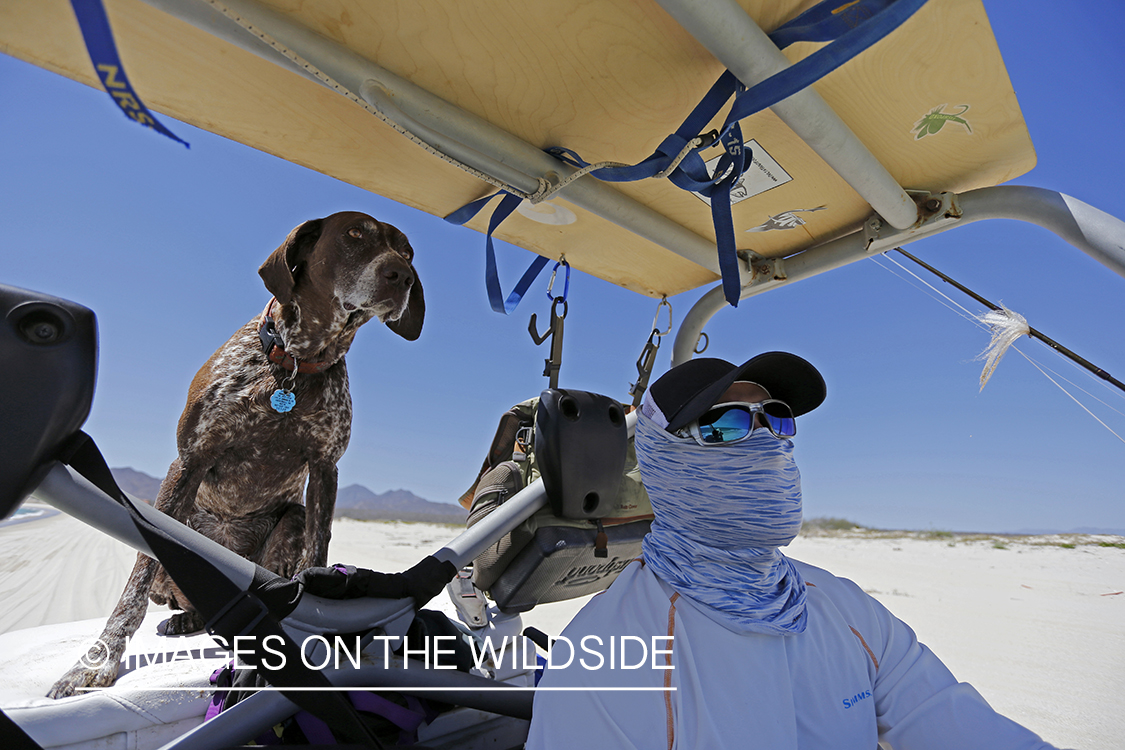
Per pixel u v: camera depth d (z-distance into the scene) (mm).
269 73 1402
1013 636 5602
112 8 1190
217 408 2104
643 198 2014
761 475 1188
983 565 13133
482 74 1413
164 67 1375
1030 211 1652
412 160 1796
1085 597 8359
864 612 1367
